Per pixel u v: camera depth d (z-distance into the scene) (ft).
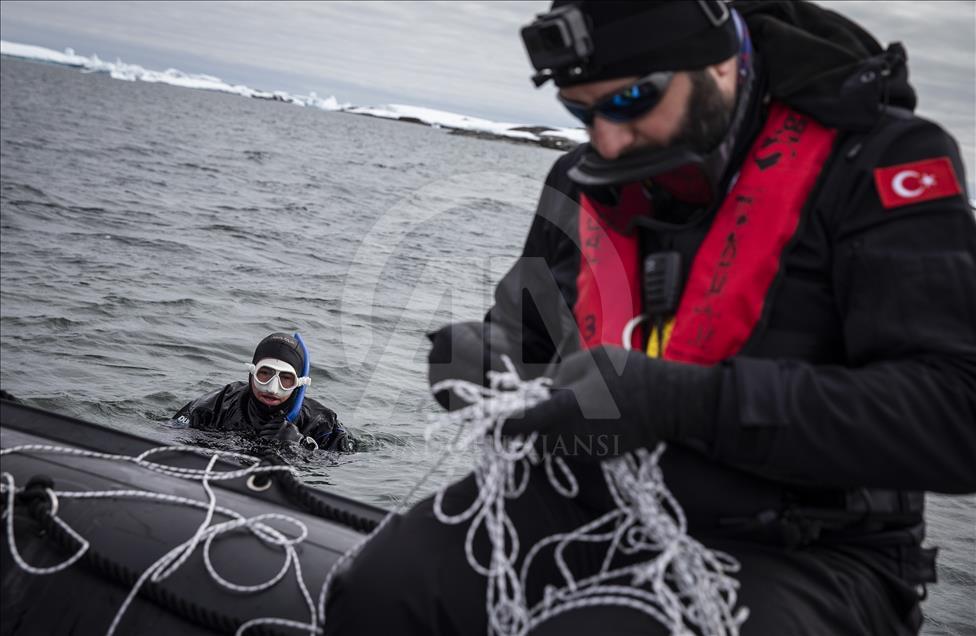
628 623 4.24
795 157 4.40
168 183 80.53
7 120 126.31
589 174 4.46
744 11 4.79
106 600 6.05
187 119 240.94
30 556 6.28
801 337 4.34
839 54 4.41
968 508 18.97
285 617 5.80
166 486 6.81
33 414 7.82
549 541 4.55
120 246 43.39
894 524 4.56
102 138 126.11
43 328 26.63
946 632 12.71
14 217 47.14
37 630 6.06
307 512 6.79
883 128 4.30
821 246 4.32
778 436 3.95
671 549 4.15
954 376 3.86
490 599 4.23
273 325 30.19
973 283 3.95
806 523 4.36
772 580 4.32
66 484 6.70
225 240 50.65
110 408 20.76
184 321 29.50
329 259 48.01
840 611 4.28
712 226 4.49
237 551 6.17
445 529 4.55
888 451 3.86
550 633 4.29
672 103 4.22
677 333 4.44
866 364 4.14
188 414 20.40
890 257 4.07
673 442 4.47
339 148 200.85
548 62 4.30
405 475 17.06
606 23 4.17
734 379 4.01
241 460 8.93
